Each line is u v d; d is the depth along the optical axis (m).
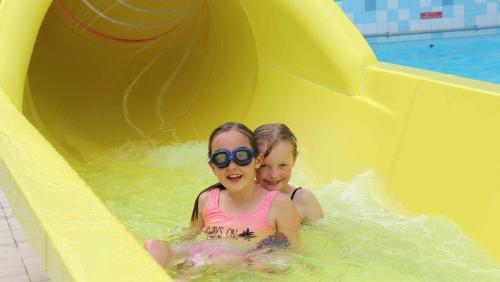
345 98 3.85
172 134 4.97
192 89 5.33
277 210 2.73
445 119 3.05
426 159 3.12
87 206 1.78
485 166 2.77
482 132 2.82
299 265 2.53
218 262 2.53
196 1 5.50
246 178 2.71
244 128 2.77
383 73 3.58
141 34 5.82
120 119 5.21
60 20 5.43
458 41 9.08
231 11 4.78
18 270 2.86
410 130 3.27
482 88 2.91
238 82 4.89
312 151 3.95
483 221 2.72
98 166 4.42
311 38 4.08
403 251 2.69
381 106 3.55
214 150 2.72
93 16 5.56
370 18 9.41
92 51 5.68
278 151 2.95
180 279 2.41
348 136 3.72
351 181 3.54
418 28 9.44
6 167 2.20
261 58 4.67
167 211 3.45
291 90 4.33
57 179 2.01
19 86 3.70
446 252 2.68
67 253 1.49
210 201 2.85
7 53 3.71
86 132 4.96
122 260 1.45
